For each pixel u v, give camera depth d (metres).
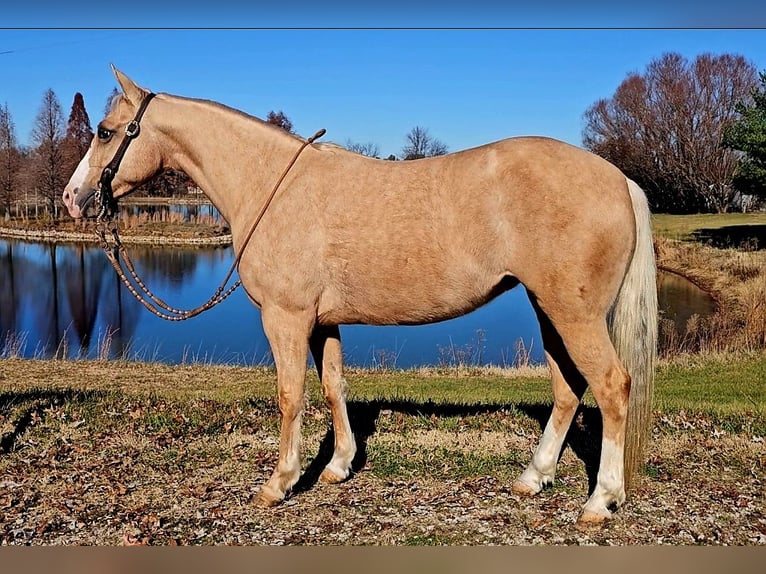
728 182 38.66
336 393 4.24
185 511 3.82
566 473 4.33
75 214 4.10
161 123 4.04
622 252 3.36
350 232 3.60
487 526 3.60
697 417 5.65
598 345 3.37
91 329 15.89
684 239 27.23
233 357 12.96
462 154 3.57
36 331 15.64
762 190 24.98
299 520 3.70
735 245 24.92
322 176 3.71
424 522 3.65
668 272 21.94
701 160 39.97
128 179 4.09
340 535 3.51
